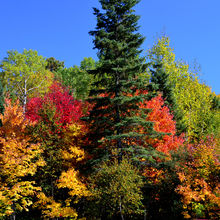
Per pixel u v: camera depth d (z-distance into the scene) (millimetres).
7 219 14320
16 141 13508
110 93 16328
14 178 13188
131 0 16781
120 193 11867
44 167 14617
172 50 27828
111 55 16172
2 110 23750
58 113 16047
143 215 13742
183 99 27203
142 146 16094
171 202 13227
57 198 15680
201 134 25750
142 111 15773
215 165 12305
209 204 11570
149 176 15258
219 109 36906
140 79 16422
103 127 15789
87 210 13547
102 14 17203
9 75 30969
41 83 33031
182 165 13375
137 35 16875
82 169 15094
